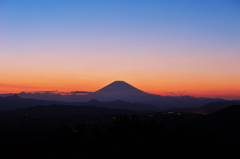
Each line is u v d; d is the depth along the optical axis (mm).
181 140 18938
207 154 17734
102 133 21734
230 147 18969
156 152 18453
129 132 21172
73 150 22359
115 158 19141
